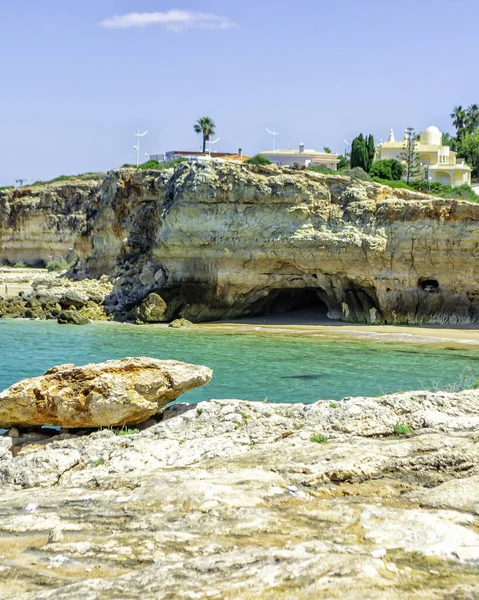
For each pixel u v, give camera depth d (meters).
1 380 31.23
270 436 14.50
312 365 35.94
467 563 8.26
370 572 7.90
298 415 15.55
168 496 10.93
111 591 7.79
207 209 58.53
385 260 54.97
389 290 55.34
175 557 8.84
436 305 54.75
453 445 12.95
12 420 15.66
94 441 14.59
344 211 56.97
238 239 57.94
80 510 10.73
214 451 13.77
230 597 7.49
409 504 10.64
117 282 69.56
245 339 47.62
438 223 53.28
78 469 13.59
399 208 54.78
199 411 15.87
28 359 38.09
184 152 117.81
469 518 9.84
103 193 80.44
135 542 9.30
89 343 45.34
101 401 15.39
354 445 13.33
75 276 82.88
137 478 12.30
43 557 8.99
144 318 58.84
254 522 9.80
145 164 91.50
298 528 9.65
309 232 56.78
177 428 15.20
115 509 10.66
